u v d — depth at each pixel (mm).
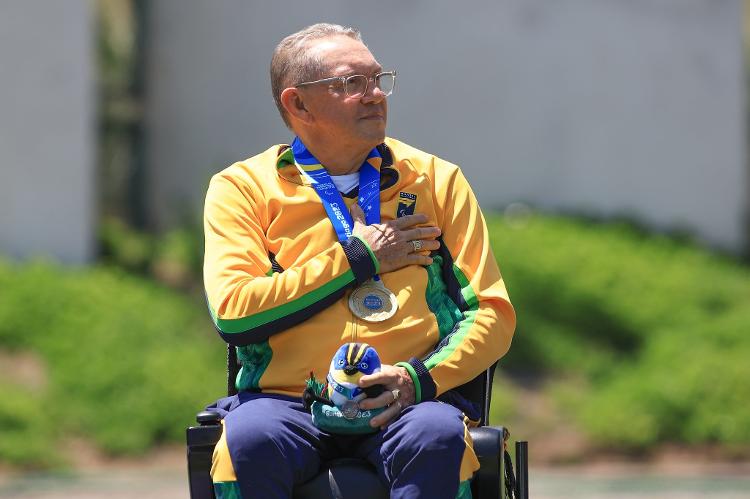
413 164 11812
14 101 39219
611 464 32406
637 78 43969
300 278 10727
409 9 43531
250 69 44062
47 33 39406
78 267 39469
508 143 43844
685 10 44094
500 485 10328
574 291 38312
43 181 39438
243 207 11414
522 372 36594
